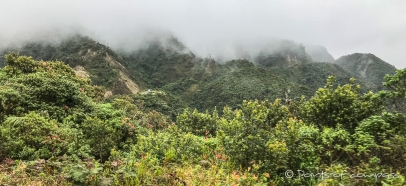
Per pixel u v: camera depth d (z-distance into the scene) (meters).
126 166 4.71
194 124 16.09
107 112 11.99
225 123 6.99
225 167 5.24
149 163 4.93
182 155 5.79
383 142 4.97
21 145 6.17
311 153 5.16
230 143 5.64
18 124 7.11
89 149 7.96
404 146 4.72
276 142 4.90
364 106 7.57
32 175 4.36
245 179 4.49
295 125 6.27
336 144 5.29
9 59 15.58
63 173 4.13
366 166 4.49
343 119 7.69
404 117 5.76
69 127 9.20
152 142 6.66
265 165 4.97
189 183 4.33
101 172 4.32
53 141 6.95
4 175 4.27
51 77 12.26
